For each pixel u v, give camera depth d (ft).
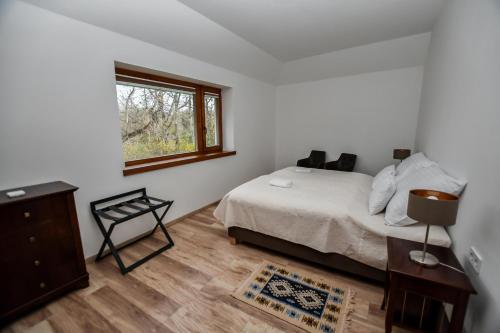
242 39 9.87
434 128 7.82
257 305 5.19
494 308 3.20
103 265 6.76
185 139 10.69
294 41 10.23
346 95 13.85
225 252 7.46
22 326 4.71
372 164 13.76
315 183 9.09
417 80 11.84
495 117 3.61
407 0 7.16
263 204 7.10
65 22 5.84
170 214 9.47
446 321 4.09
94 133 6.75
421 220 3.82
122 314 4.99
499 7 3.71
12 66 5.14
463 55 5.33
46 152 5.84
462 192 4.75
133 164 8.50
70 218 5.45
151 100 9.04
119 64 7.33
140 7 6.56
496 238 3.31
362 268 5.80
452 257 4.25
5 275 4.59
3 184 5.24
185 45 8.59
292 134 16.20
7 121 5.19
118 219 6.27
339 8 7.51
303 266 6.69
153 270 6.51
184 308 5.14
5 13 4.94
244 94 12.97
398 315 4.53
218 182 11.94
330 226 6.06
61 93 5.96
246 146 13.73
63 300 5.39
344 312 4.99
